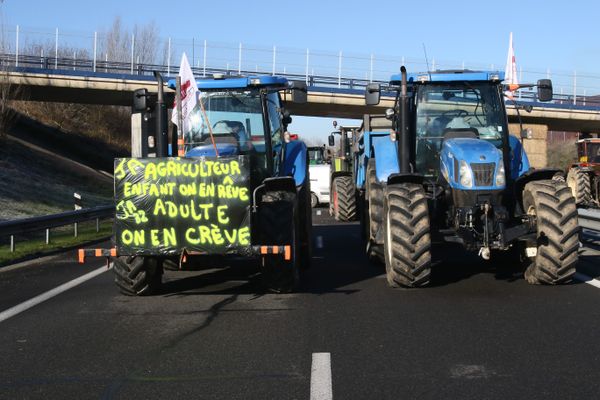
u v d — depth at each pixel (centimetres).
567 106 4053
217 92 925
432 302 739
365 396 448
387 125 1504
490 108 947
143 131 1017
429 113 962
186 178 726
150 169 729
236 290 834
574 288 799
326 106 3819
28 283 923
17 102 3931
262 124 919
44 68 3506
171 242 729
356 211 1906
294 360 531
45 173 2738
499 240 786
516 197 866
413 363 518
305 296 788
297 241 815
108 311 721
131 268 770
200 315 695
